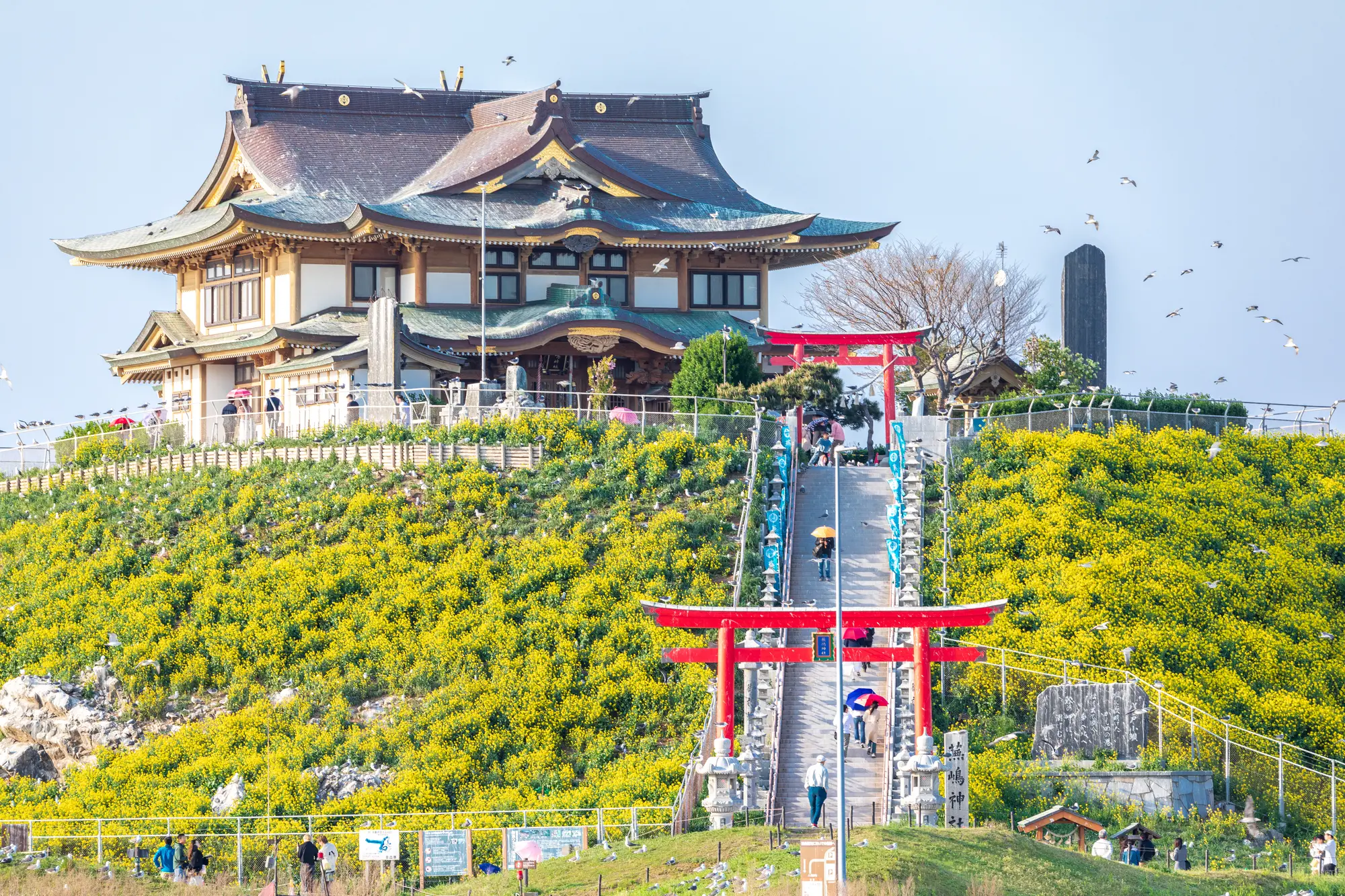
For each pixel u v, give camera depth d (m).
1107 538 136.62
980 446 150.62
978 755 110.31
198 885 98.06
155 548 141.88
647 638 122.44
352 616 127.69
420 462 143.12
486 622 124.69
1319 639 129.75
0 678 131.75
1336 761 115.88
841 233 195.25
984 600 128.25
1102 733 111.19
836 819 97.31
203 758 115.62
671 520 134.12
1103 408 158.75
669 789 106.56
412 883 99.81
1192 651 122.31
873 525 138.50
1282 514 146.38
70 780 118.81
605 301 178.25
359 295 184.50
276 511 141.12
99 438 166.75
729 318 192.88
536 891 88.62
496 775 111.81
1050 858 89.81
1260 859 100.81
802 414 163.88
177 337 194.25
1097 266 199.00
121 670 127.12
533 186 191.75
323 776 112.75
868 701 104.31
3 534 153.88
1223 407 167.50
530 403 149.62
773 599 119.81
